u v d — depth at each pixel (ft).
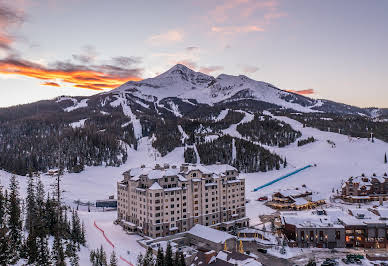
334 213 440.45
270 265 328.90
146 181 409.28
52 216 369.50
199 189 432.25
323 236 385.29
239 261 295.89
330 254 359.87
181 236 402.72
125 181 465.47
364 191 615.98
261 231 431.43
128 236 406.82
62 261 271.08
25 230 350.02
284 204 584.40
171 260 277.64
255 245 393.50
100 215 542.16
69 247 319.06
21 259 264.52
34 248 266.98
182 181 416.87
